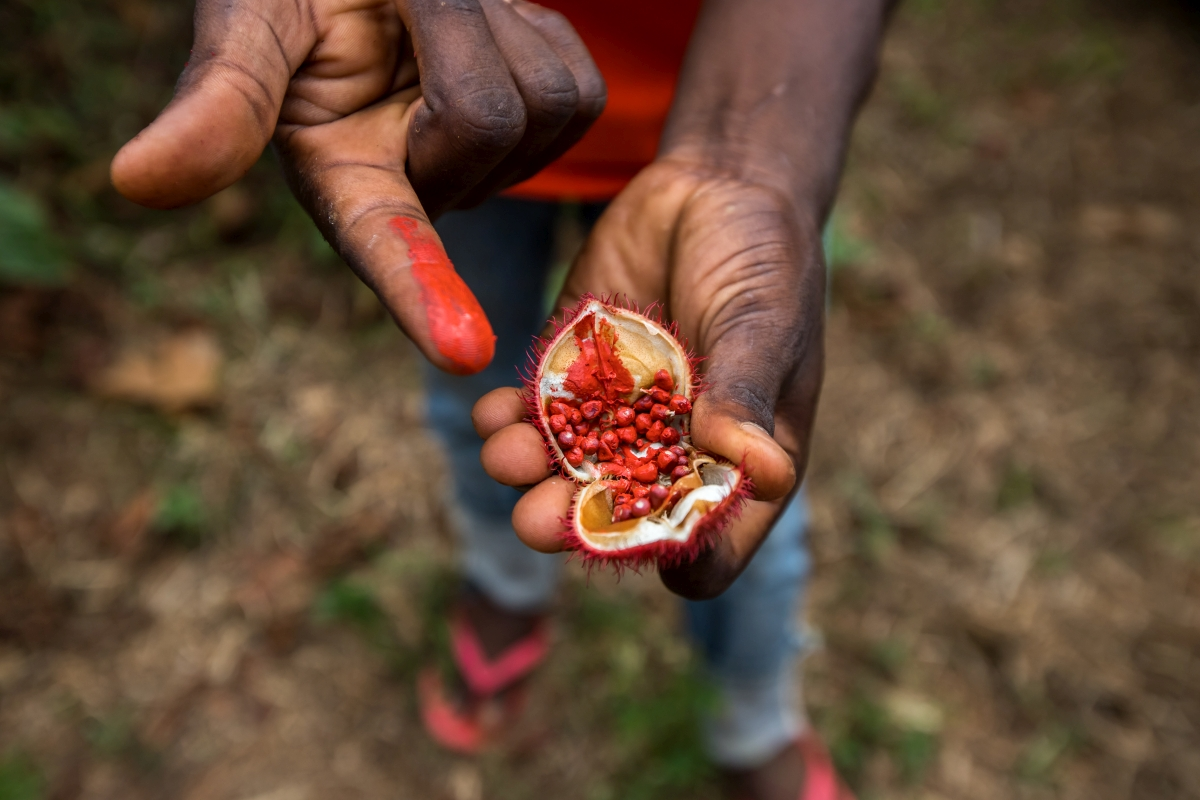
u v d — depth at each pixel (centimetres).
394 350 79
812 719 65
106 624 64
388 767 63
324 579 68
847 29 44
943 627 68
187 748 61
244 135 34
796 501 53
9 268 70
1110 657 67
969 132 103
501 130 36
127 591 66
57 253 73
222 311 79
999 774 63
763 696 58
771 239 40
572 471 41
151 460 70
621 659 66
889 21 48
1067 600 69
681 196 42
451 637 65
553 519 37
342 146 36
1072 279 90
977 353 83
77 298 76
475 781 63
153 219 83
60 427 71
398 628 67
